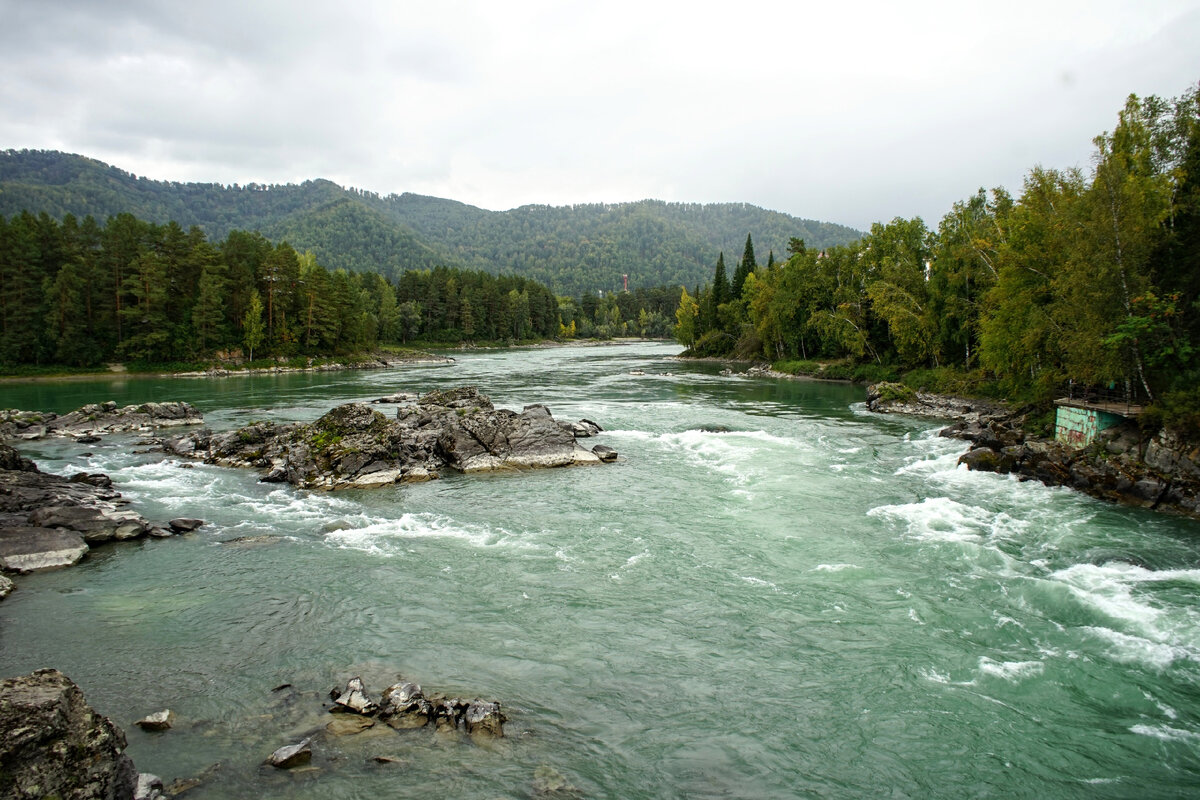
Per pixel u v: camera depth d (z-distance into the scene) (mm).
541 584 18344
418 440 33031
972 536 22828
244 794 9719
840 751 11398
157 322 91125
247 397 64125
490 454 33750
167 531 22344
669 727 11922
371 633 15312
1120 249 32031
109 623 15641
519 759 10836
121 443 39562
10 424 42406
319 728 11438
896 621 16234
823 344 97750
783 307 99875
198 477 30969
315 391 70312
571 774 10508
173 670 13484
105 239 90625
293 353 105062
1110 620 16391
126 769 9398
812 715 12398
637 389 74250
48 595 17266
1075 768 11086
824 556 20703
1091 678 13758
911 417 53156
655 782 10430
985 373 59719
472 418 35156
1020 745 11648
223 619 15922
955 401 55219
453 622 15945
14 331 81750
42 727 8406
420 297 185625
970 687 13391
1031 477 31422
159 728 11305
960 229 66938
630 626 15859
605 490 29016
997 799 10359
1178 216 35469
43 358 84500
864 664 14219
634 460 35500
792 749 11414
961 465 34031
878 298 75750
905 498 27891
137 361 90562
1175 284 33562
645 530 23281
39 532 20391
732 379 88562
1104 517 25438
